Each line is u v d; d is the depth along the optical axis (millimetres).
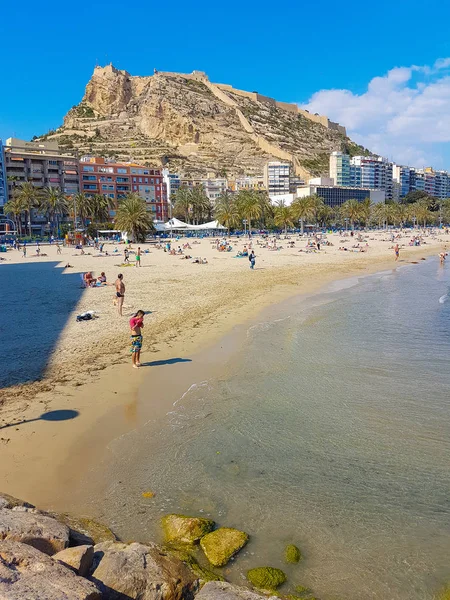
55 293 27172
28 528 5180
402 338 17531
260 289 30156
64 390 11398
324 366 13875
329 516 6738
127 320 19453
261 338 17188
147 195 140625
